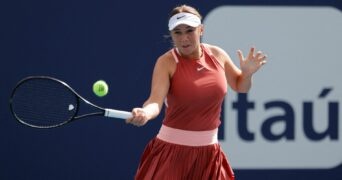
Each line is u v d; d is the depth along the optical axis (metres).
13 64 22.28
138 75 22.67
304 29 22.95
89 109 22.53
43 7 22.30
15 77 22.31
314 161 23.27
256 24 22.86
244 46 22.86
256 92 22.97
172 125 17.28
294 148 23.19
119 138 22.89
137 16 22.53
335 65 23.08
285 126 23.11
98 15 22.42
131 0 22.48
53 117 22.16
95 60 22.52
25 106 22.19
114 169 22.94
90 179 22.88
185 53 16.77
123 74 22.62
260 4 22.81
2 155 22.62
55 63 22.38
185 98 16.77
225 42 22.81
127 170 22.98
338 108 23.20
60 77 22.41
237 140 23.03
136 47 22.61
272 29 22.89
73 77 22.45
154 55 22.69
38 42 22.33
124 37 22.55
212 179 17.62
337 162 23.30
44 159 22.75
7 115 22.47
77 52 22.45
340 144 23.27
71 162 22.81
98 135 22.81
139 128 22.94
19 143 22.62
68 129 22.73
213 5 22.70
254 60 17.48
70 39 22.41
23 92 22.12
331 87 23.16
